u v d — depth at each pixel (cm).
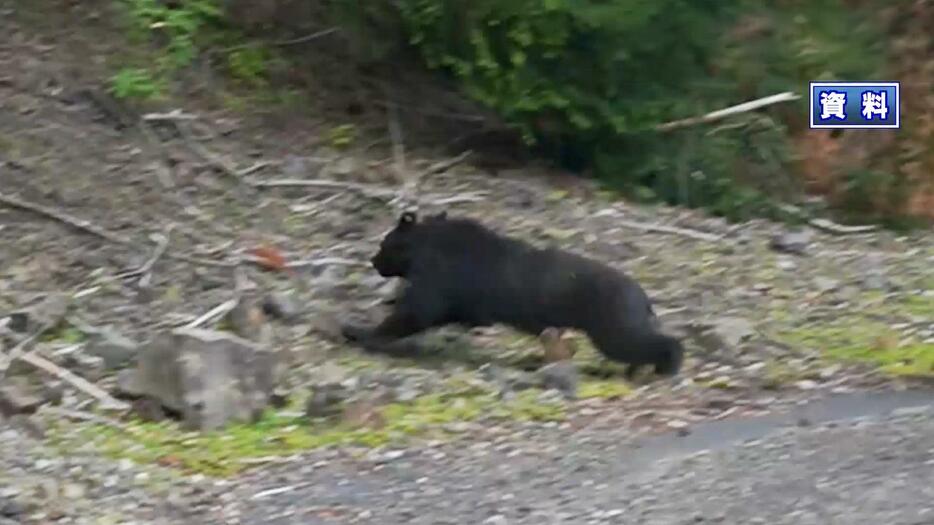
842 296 1611
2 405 1146
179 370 1179
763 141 2009
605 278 1318
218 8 1936
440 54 1869
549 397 1253
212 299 1437
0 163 1598
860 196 2036
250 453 1117
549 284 1327
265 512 991
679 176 1944
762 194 1992
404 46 1980
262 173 1739
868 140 2059
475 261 1339
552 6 1773
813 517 924
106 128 1714
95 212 1570
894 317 1545
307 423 1182
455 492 1022
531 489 1023
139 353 1252
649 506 968
